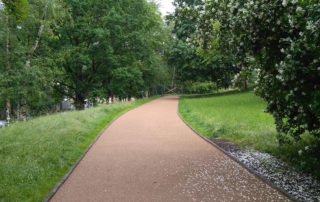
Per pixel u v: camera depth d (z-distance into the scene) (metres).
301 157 5.75
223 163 6.09
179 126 11.84
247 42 5.59
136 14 27.31
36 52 18.97
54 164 5.79
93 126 11.36
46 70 18.19
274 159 6.12
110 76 27.36
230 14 5.86
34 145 7.01
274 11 4.86
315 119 4.62
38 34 17.23
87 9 22.88
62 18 19.06
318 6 3.69
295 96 4.48
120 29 23.41
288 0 4.39
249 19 5.05
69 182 5.02
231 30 5.93
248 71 6.66
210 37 7.19
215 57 27.58
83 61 21.23
